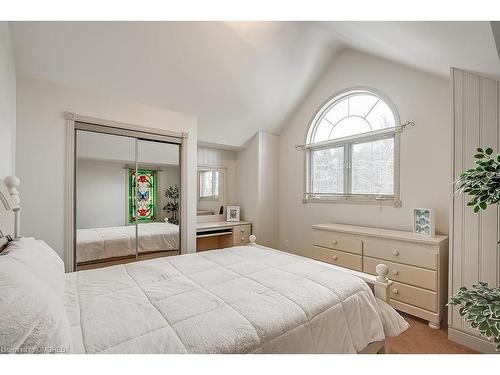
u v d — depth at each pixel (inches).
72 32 78.6
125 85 99.1
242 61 107.7
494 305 45.1
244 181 164.6
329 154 137.6
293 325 39.5
